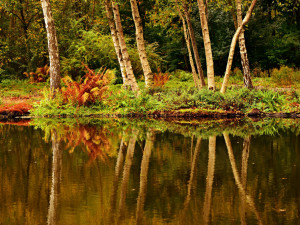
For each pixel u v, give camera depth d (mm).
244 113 16234
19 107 18031
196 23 34031
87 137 10680
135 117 16547
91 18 35938
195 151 8266
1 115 17406
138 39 19062
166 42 38156
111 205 4820
